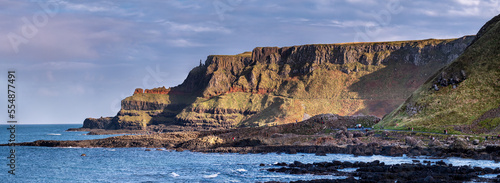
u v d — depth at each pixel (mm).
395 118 187375
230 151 170250
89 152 184375
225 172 114562
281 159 140625
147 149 191375
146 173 117750
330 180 91250
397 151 143500
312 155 149125
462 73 188250
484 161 119938
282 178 100625
